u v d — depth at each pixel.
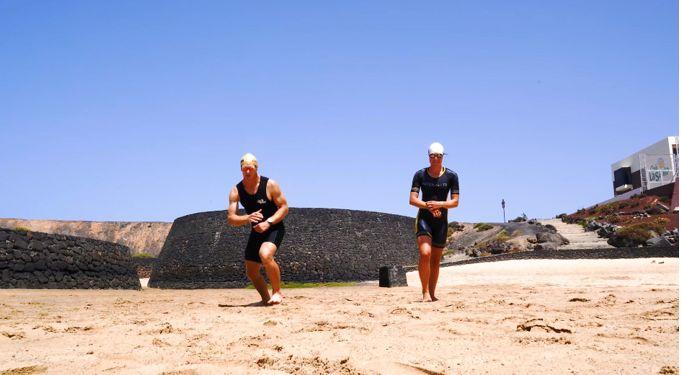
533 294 9.03
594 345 3.44
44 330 4.50
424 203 7.61
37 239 16.80
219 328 4.46
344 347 3.49
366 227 32.31
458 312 5.70
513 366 2.91
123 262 22.88
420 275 7.72
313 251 30.58
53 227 71.31
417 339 3.79
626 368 2.81
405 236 34.25
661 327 4.18
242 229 30.94
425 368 2.86
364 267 31.39
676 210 41.09
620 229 37.16
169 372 2.85
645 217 42.28
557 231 44.12
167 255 33.25
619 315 5.17
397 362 2.99
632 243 34.78
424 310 5.99
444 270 26.33
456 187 7.75
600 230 40.06
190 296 11.48
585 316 5.12
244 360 3.13
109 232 72.25
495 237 44.28
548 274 21.55
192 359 3.21
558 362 2.98
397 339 3.79
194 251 31.77
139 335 4.11
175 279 32.03
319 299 8.67
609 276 17.62
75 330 4.46
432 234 7.82
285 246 30.45
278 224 7.42
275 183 7.35
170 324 4.62
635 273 19.23
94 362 3.13
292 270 30.11
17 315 6.21
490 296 8.71
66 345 3.75
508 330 4.17
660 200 46.59
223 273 30.59
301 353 3.32
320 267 30.41
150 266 49.66
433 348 3.44
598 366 2.87
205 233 31.83
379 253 32.22
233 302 8.61
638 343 3.53
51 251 17.41
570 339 3.67
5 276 15.29
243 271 30.23
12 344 3.85
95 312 6.55
